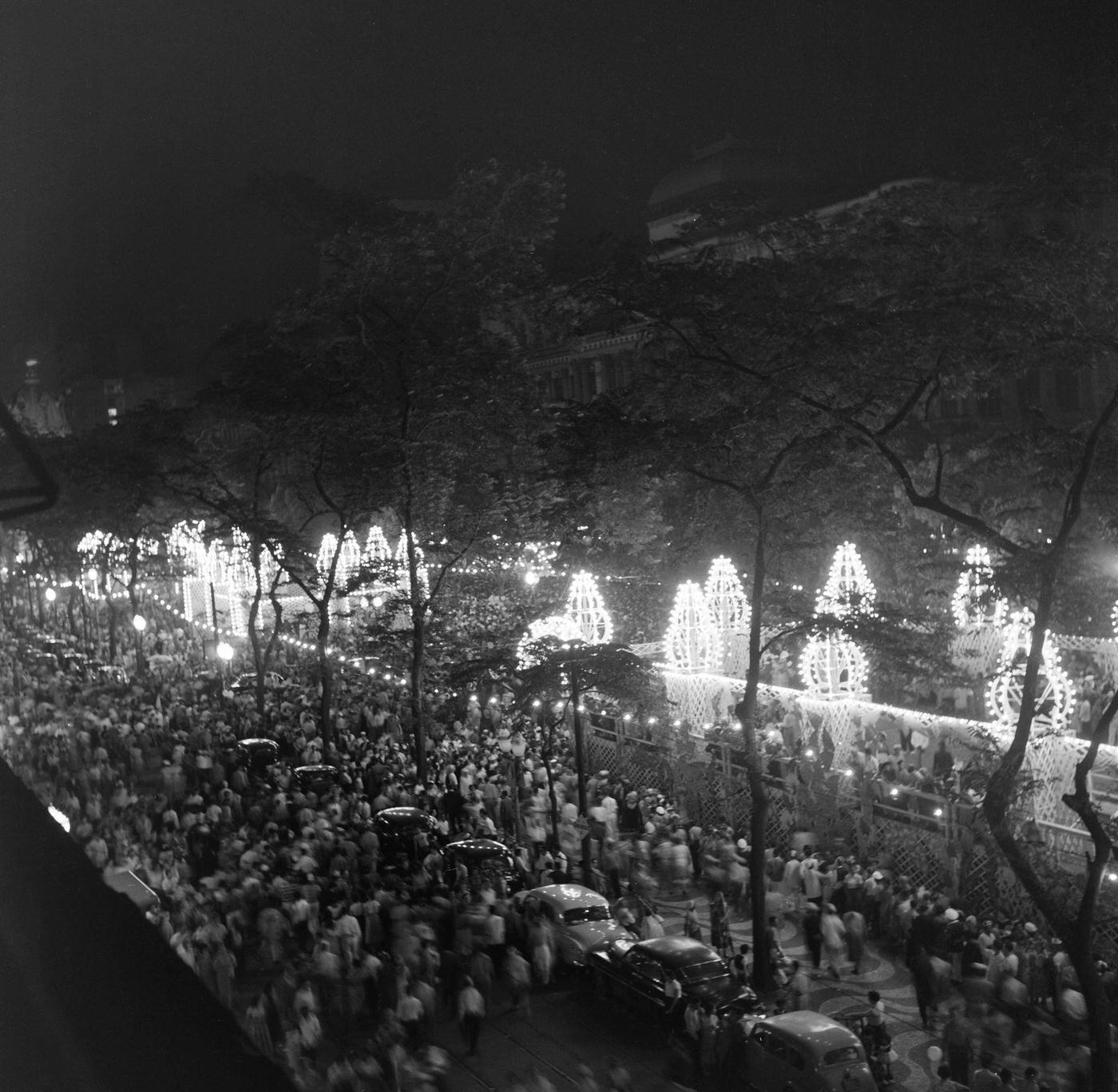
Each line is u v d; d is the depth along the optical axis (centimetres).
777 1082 2050
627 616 5247
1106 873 2506
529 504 4203
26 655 7419
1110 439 2364
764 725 3609
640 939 2727
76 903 346
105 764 4412
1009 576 2205
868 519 3014
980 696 3569
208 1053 293
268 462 5403
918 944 2553
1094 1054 1848
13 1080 279
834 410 2511
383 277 4262
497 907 2808
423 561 4416
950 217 2695
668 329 2923
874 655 2970
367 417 4350
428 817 3522
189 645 7800
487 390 4294
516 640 4091
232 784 4234
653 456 2750
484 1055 2355
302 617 4953
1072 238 2345
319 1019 2359
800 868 2998
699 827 3434
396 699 5391
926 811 2969
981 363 2417
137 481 5734
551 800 3491
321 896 3022
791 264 2811
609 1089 2119
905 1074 2189
